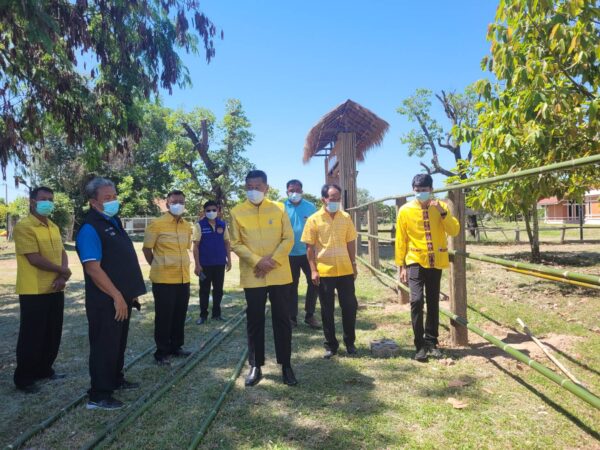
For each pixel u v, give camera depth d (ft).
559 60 19.77
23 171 24.94
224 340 17.75
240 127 62.49
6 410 11.62
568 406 10.68
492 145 23.82
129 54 22.82
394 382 12.63
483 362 13.93
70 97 23.84
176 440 9.73
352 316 15.34
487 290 26.89
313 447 9.27
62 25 21.01
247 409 11.14
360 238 44.37
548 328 17.53
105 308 11.41
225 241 21.66
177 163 62.28
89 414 11.14
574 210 119.75
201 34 23.36
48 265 12.87
